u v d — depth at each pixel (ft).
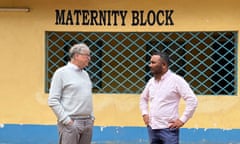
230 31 28.17
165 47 29.04
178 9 28.40
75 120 19.43
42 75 29.04
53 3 28.91
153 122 19.80
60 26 28.96
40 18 28.99
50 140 29.14
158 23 28.55
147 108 20.89
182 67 29.07
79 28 28.91
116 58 29.43
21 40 29.09
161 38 29.07
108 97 28.84
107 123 28.84
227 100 28.12
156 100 19.69
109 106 28.84
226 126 28.17
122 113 28.81
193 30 28.37
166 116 19.47
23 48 29.09
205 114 28.27
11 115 29.30
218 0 28.12
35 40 29.04
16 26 29.07
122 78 29.48
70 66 19.61
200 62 28.94
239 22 28.02
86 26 28.91
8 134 29.32
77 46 19.65
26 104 29.17
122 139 28.81
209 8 28.19
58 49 29.43
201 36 28.89
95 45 29.35
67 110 19.39
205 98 28.27
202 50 28.84
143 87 29.37
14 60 29.14
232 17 28.07
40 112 29.14
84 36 29.32
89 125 20.03
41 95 29.07
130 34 29.07
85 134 20.07
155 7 28.55
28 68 29.09
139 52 29.25
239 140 28.09
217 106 28.19
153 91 19.88
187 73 29.09
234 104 28.07
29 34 29.04
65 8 28.94
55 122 29.12
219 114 28.22
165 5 28.45
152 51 29.14
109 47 29.35
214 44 28.91
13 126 29.30
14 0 28.91
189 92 19.29
